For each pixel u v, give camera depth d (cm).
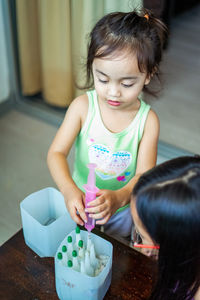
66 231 92
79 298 80
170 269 63
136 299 83
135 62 83
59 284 80
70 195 91
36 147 226
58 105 252
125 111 104
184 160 63
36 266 89
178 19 391
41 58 241
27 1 219
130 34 84
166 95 273
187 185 57
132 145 109
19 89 257
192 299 75
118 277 88
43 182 200
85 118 108
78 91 231
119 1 187
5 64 243
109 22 87
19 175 204
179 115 254
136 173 107
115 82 86
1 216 179
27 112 255
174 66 310
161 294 68
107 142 108
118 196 91
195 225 56
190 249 59
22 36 235
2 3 221
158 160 217
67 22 210
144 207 59
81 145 112
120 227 124
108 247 83
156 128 107
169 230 58
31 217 86
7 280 86
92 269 79
